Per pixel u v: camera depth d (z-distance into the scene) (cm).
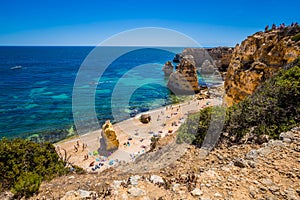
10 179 718
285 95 905
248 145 801
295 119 822
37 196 560
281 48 1839
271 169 535
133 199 463
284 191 446
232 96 2267
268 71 1888
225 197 440
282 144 656
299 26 1923
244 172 536
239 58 2505
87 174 858
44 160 848
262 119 911
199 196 448
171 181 550
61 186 632
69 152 1661
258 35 2395
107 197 478
